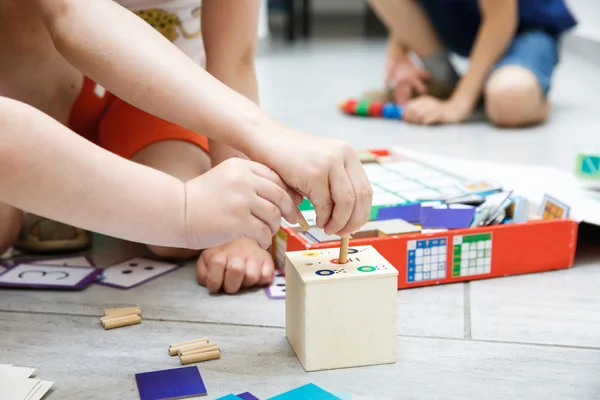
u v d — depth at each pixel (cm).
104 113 108
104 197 62
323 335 69
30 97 100
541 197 112
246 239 96
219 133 70
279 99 247
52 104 102
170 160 98
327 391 64
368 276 69
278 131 70
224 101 70
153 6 106
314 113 222
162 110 71
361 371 70
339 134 192
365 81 284
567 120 212
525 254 96
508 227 95
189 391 65
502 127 204
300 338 71
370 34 458
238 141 70
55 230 104
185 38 111
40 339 77
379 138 187
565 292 90
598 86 272
